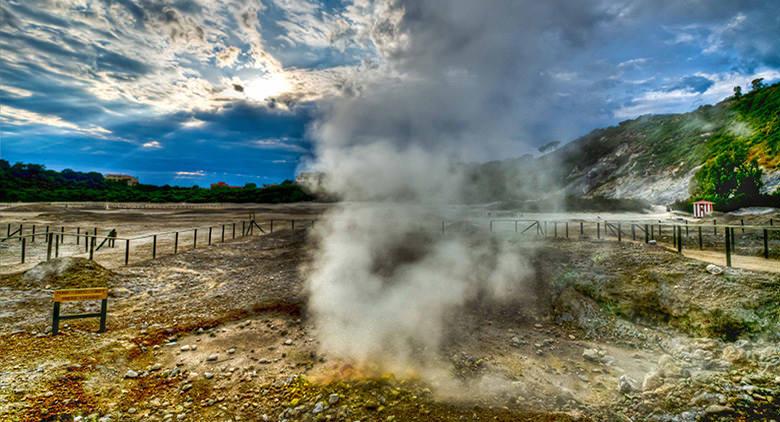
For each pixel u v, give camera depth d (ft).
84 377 17.47
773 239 43.73
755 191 102.01
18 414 13.96
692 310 24.82
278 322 26.53
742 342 21.16
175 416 15.10
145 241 67.97
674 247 41.06
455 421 14.58
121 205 207.00
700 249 41.06
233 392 17.15
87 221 107.45
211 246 61.21
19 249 57.57
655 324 25.80
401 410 15.42
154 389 17.31
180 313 28.48
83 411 14.80
